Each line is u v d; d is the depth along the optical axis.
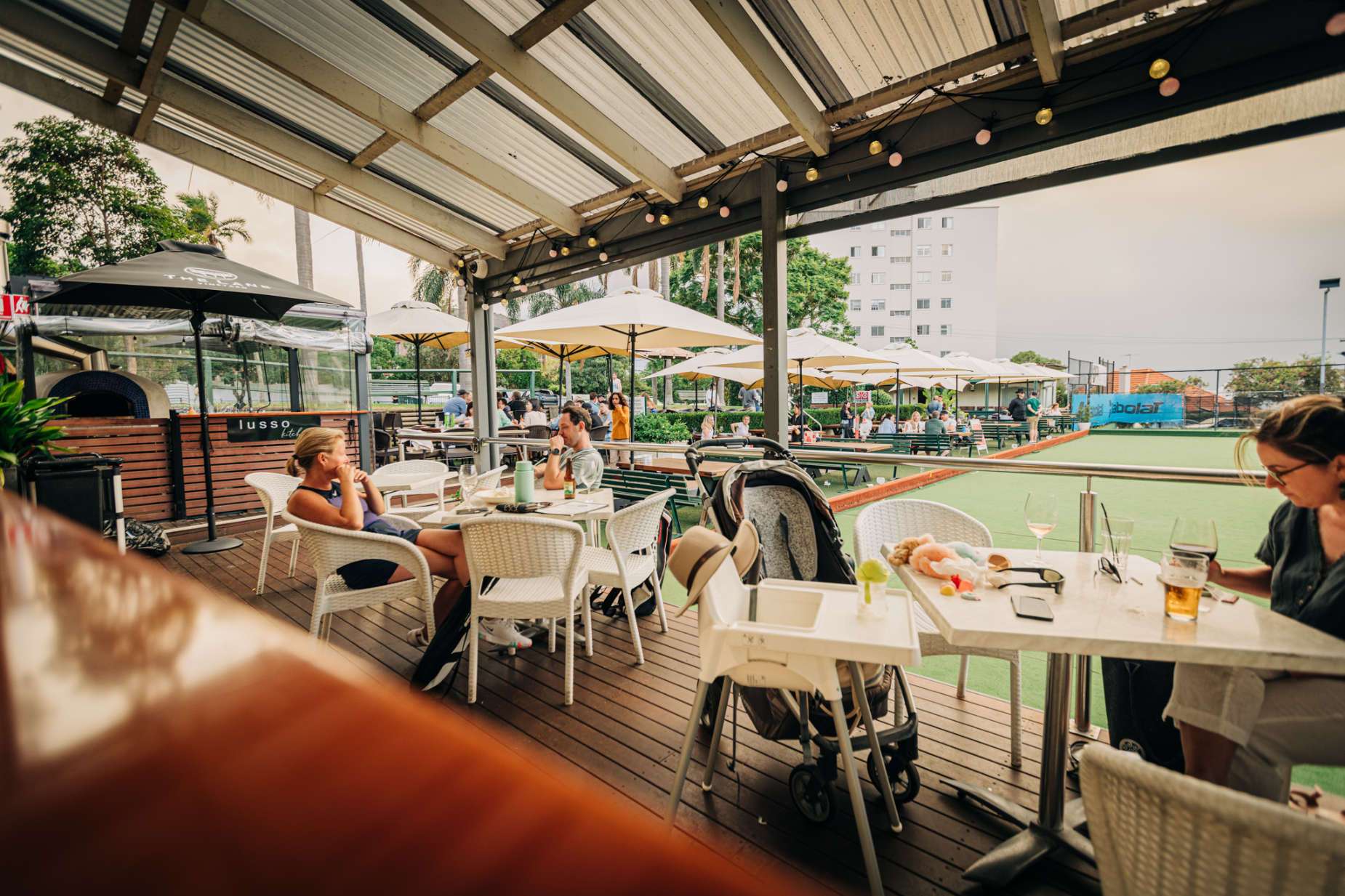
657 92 3.83
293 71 3.83
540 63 3.72
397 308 10.00
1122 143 2.96
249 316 6.10
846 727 1.65
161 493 6.33
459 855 0.18
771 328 4.11
